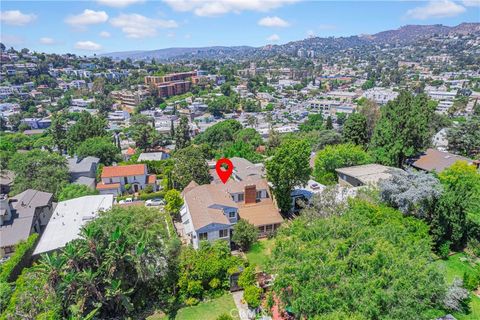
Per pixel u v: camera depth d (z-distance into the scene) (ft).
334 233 77.51
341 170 160.56
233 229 120.67
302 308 63.67
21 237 116.26
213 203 123.65
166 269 96.58
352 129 207.82
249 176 164.25
